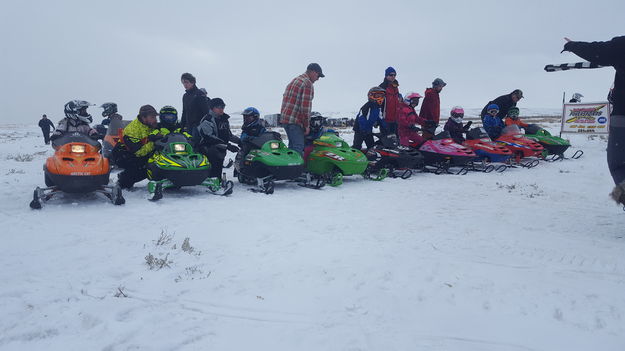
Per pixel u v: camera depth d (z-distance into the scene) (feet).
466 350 8.05
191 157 24.47
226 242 15.42
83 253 13.73
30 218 18.31
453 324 9.14
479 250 14.61
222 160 29.50
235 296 10.57
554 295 10.58
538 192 28.25
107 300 10.17
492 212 21.56
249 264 13.01
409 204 23.68
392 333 8.73
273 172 26.58
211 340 8.40
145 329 8.80
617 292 10.76
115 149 25.73
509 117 45.50
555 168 40.98
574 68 15.99
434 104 40.06
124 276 11.89
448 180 33.86
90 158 21.65
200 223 18.22
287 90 29.09
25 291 10.58
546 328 8.93
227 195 25.30
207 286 11.18
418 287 11.18
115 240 15.31
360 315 9.59
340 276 11.98
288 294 10.71
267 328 8.93
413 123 36.47
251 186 29.19
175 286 11.16
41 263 12.67
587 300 10.25
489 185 31.24
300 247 14.88
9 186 26.37
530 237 16.42
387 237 16.40
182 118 33.09
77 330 8.80
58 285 11.05
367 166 32.48
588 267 12.78
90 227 17.08
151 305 10.02
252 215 20.06
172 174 23.17
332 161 29.40
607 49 13.94
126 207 21.17
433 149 36.91
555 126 90.99
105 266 12.51
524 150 41.73
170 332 8.68
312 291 10.91
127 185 26.23
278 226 18.01
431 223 18.92
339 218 19.84
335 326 9.04
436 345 8.24
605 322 9.12
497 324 9.13
